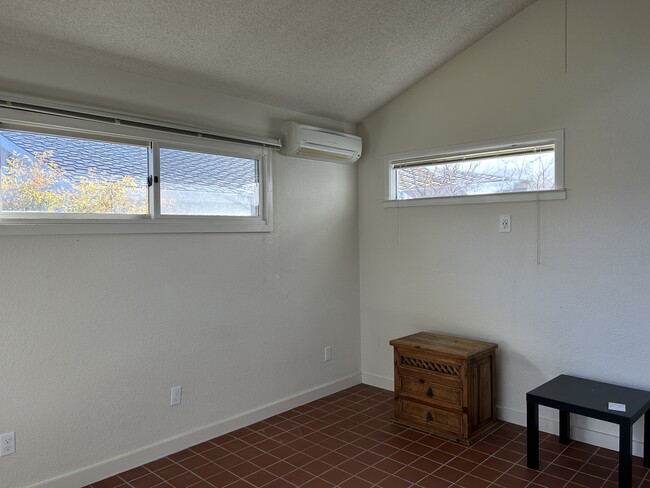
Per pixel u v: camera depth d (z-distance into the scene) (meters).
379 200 4.08
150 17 2.42
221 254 3.23
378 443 3.08
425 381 3.24
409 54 3.35
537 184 3.25
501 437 3.14
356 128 4.21
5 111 2.33
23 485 2.40
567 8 3.04
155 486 2.58
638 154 2.81
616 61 2.87
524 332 3.28
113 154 2.76
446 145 3.63
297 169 3.73
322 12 2.71
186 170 3.08
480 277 3.49
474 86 3.47
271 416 3.54
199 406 3.11
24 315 2.41
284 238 3.63
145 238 2.85
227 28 2.64
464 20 3.14
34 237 2.44
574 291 3.06
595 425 3.01
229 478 2.66
